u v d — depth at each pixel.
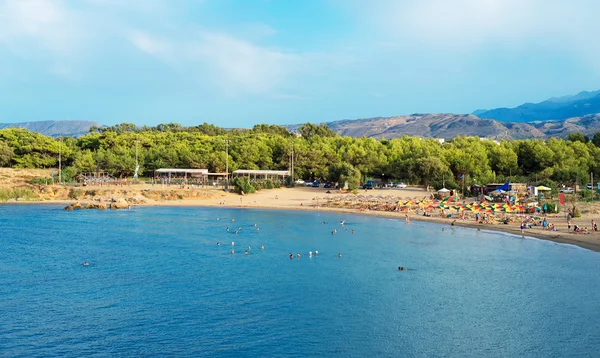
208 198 155.38
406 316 47.50
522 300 52.09
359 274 63.16
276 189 173.25
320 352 39.69
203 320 46.50
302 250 78.75
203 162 195.00
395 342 41.50
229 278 61.22
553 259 70.81
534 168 191.50
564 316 47.31
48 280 60.22
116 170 190.00
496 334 43.09
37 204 145.00
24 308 49.72
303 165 199.88
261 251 78.00
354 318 47.06
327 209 135.62
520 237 89.00
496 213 115.81
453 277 61.53
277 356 39.03
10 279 60.47
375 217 120.62
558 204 114.12
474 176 176.12
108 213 126.31
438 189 165.75
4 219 113.62
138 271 64.69
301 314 48.06
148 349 40.19
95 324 45.44
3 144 193.62
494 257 72.69
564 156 182.62
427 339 42.06
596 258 71.19
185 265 68.19
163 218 117.94
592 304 50.69
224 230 99.81
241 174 188.88
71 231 97.25
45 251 77.31
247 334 43.22
